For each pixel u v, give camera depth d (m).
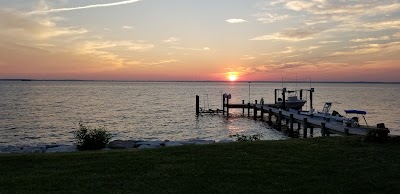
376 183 10.99
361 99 112.94
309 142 17.94
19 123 48.19
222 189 10.49
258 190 10.41
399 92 181.88
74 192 10.23
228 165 13.16
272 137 40.19
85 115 59.81
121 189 10.53
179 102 95.81
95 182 11.18
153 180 11.40
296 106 61.12
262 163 13.47
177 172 12.26
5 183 11.07
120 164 13.41
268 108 53.69
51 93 138.50
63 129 43.56
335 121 34.84
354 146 16.77
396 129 46.16
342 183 11.06
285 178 11.57
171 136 39.53
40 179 11.48
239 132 43.88
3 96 109.75
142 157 14.52
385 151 15.59
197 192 10.25
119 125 48.22
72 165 13.33
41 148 20.31
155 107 77.81
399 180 11.30
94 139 19.69
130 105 82.56
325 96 134.75
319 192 10.27
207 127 48.16
